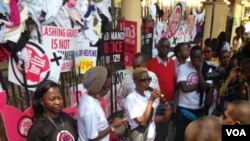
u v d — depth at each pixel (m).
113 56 4.32
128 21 4.42
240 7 10.60
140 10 5.05
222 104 3.76
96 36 3.95
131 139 3.07
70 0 3.46
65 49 3.47
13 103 3.15
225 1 8.91
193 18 6.88
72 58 3.61
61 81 3.65
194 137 1.60
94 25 3.92
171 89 4.04
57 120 2.51
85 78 2.66
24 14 2.95
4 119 2.89
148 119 3.00
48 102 2.44
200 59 3.89
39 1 3.07
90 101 2.64
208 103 4.11
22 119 3.02
